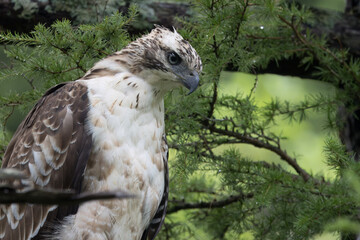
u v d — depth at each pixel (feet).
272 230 34.22
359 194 30.01
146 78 27.55
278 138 35.40
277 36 35.12
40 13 36.06
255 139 34.94
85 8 35.68
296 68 39.37
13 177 14.52
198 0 30.42
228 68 37.17
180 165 31.27
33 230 26.43
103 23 29.32
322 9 39.42
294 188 31.83
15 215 26.71
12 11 36.11
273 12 32.22
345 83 36.58
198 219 38.09
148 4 37.06
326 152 29.89
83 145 26.07
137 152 26.84
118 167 26.32
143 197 27.25
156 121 27.73
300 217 30.83
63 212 26.27
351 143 38.40
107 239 26.71
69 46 29.60
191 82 27.71
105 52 29.96
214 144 34.63
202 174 35.73
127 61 27.55
